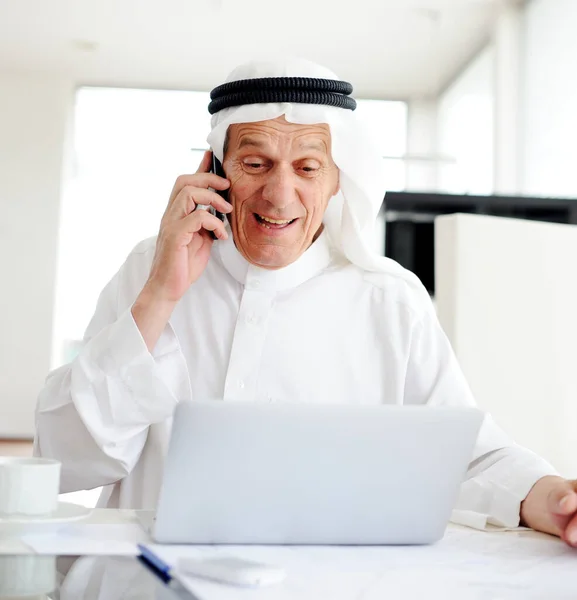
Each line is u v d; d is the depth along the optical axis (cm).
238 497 103
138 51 748
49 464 104
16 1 655
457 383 175
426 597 85
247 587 85
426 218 269
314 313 173
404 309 176
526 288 235
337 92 160
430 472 107
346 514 107
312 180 161
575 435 237
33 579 82
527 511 128
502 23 635
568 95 551
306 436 101
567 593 89
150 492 165
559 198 269
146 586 82
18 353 833
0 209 834
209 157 171
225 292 174
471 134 734
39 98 827
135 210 847
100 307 181
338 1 629
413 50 721
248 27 684
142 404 146
